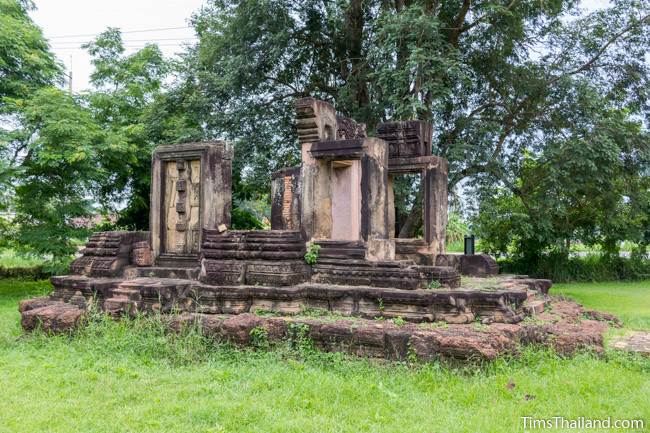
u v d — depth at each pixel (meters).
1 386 6.43
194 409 5.55
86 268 10.31
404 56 15.74
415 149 12.97
